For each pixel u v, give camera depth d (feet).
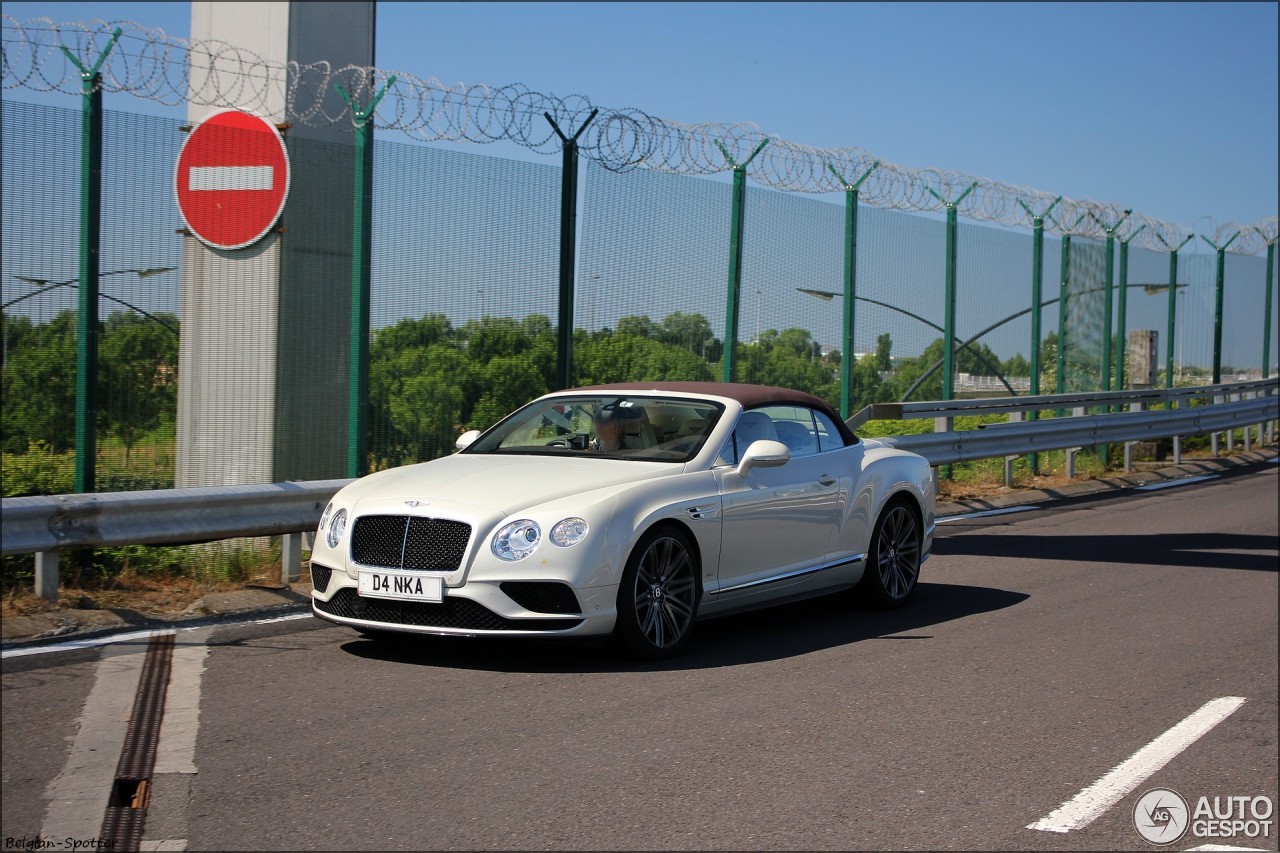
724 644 24.21
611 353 37.60
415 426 33.01
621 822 14.55
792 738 18.06
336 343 32.71
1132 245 62.28
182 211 29.09
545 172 35.53
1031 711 20.03
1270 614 28.66
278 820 14.30
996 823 15.12
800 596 26.07
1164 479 57.41
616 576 21.25
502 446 25.73
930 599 29.76
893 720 19.21
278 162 31.04
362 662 21.54
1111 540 39.27
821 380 44.91
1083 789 16.47
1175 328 65.92
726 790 15.76
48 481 26.91
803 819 14.90
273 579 28.09
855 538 27.17
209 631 23.63
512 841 13.87
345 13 36.91
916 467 29.22
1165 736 18.97
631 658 22.09
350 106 31.94
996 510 45.93
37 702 18.78
